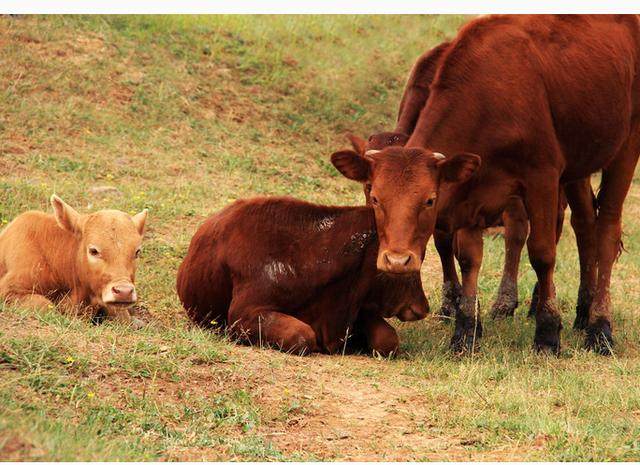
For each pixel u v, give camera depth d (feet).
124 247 32.91
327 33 79.05
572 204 41.04
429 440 25.81
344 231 34.06
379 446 25.23
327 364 31.76
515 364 33.78
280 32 76.95
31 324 29.60
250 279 33.86
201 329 33.63
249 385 28.37
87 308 33.78
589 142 37.11
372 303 34.73
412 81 39.32
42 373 26.02
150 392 26.73
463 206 34.94
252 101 67.46
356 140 39.73
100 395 25.95
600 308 38.55
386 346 34.14
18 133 56.44
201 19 75.46
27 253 34.60
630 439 25.61
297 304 34.04
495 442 25.57
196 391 27.43
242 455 23.77
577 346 37.52
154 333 31.91
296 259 33.94
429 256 50.78
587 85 36.37
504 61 34.81
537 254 35.45
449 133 34.30
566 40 36.58
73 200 48.67
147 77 65.87
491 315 42.80
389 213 31.32
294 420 26.73
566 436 25.67
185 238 46.55
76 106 60.95
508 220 43.19
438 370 32.48
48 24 67.92
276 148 63.36
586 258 41.24
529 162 34.91
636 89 39.55
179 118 63.05
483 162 34.53
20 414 22.90
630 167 39.86
